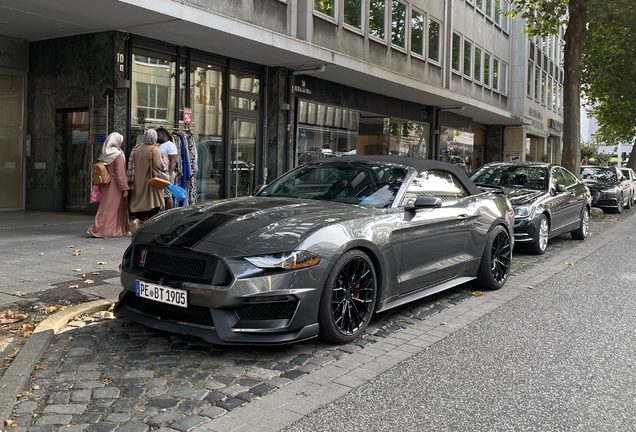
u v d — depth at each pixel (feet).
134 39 39.11
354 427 10.85
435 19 73.72
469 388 12.96
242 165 49.52
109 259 24.90
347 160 20.66
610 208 70.49
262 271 13.65
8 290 19.24
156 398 11.83
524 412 11.75
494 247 23.39
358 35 57.16
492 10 96.48
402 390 12.75
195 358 14.20
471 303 21.20
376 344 15.94
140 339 15.43
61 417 10.84
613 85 86.17
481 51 92.07
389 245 16.84
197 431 10.44
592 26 66.39
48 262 23.80
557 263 30.68
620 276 27.04
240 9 41.96
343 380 13.21
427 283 19.17
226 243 14.02
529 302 21.54
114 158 30.14
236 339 13.48
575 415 11.66
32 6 32.89
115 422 10.68
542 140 138.00
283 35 42.78
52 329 15.43
